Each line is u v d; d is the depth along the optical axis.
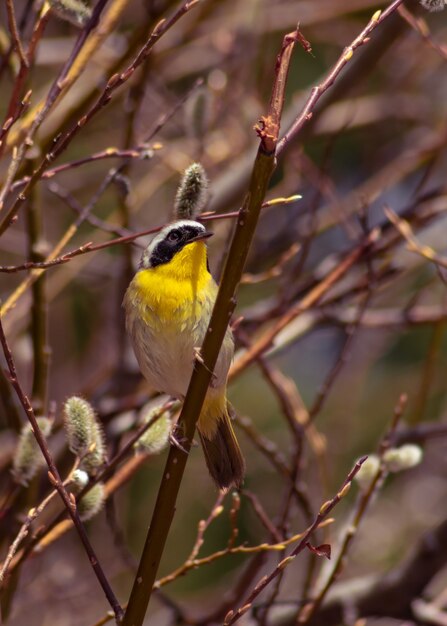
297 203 14.45
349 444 14.95
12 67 8.11
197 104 9.12
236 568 14.91
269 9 13.84
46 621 12.02
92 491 6.14
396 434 9.65
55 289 12.61
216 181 12.38
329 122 14.82
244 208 5.16
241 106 12.88
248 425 8.31
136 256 11.38
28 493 7.80
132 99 9.51
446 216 11.86
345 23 15.57
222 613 8.53
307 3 14.66
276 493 14.98
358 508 7.38
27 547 6.21
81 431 5.94
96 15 6.03
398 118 15.16
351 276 11.54
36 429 5.52
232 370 8.13
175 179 11.96
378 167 15.62
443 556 9.70
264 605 7.84
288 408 8.46
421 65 15.36
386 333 15.67
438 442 14.96
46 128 10.10
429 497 14.93
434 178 15.33
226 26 14.11
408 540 14.37
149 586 5.58
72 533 13.16
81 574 12.84
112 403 10.13
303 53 16.56
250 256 12.64
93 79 11.20
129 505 14.63
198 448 15.46
